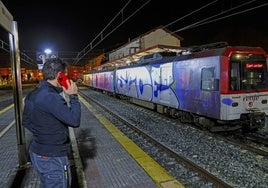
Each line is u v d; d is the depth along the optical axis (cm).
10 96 2825
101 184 451
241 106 845
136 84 1697
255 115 845
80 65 7744
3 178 480
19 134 525
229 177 529
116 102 2003
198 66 959
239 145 725
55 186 250
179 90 1109
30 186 445
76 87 259
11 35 500
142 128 1026
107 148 678
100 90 3397
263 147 736
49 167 246
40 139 245
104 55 5428
